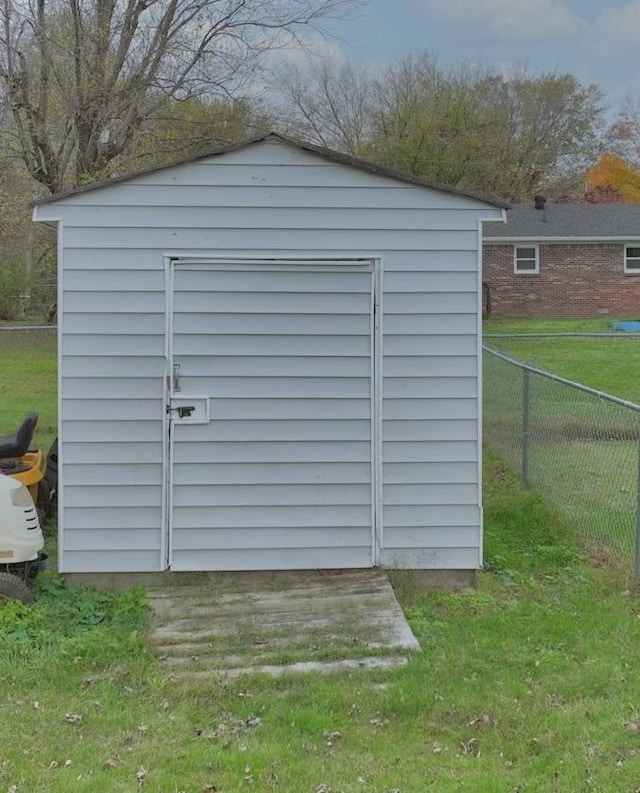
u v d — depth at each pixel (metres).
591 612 5.50
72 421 5.83
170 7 19.69
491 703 4.19
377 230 5.86
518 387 9.71
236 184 5.79
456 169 33.03
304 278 5.87
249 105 20.98
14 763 3.64
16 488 5.40
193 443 5.89
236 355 5.88
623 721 3.96
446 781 3.52
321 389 5.94
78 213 5.74
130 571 5.92
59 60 19.36
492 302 25.64
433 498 6.02
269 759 3.69
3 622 5.07
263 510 5.96
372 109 35.50
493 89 38.94
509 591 5.98
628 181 42.00
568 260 25.70
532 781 3.51
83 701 4.23
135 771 3.59
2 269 24.89
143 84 19.56
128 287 5.79
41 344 20.48
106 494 5.88
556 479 8.33
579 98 41.16
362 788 3.48
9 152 19.98
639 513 5.99
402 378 5.96
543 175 40.44
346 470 5.98
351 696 4.29
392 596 5.64
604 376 14.23
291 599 5.65
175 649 4.90
